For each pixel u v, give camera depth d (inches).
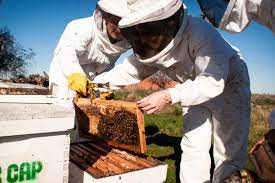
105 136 111.6
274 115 82.7
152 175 94.8
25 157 65.8
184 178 122.7
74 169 91.3
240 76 120.8
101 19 129.6
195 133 121.8
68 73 125.9
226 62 105.2
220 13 88.4
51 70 142.3
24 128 63.7
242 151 129.8
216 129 128.3
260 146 76.5
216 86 99.8
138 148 97.7
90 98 112.3
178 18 95.3
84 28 135.6
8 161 63.9
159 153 204.8
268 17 81.7
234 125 124.8
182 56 110.3
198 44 104.4
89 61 153.1
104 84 115.0
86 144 120.7
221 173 129.3
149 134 277.9
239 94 121.9
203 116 122.0
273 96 861.8
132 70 137.5
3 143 63.1
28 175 66.7
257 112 417.4
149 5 91.0
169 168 171.0
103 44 140.4
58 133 69.5
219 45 108.0
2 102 66.7
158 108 95.1
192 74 118.2
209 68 101.7
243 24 88.0
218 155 133.3
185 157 123.8
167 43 100.5
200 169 121.0
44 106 66.6
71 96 122.7
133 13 92.4
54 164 70.2
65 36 137.6
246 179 77.7
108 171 89.6
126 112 97.5
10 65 1003.3
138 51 106.0
